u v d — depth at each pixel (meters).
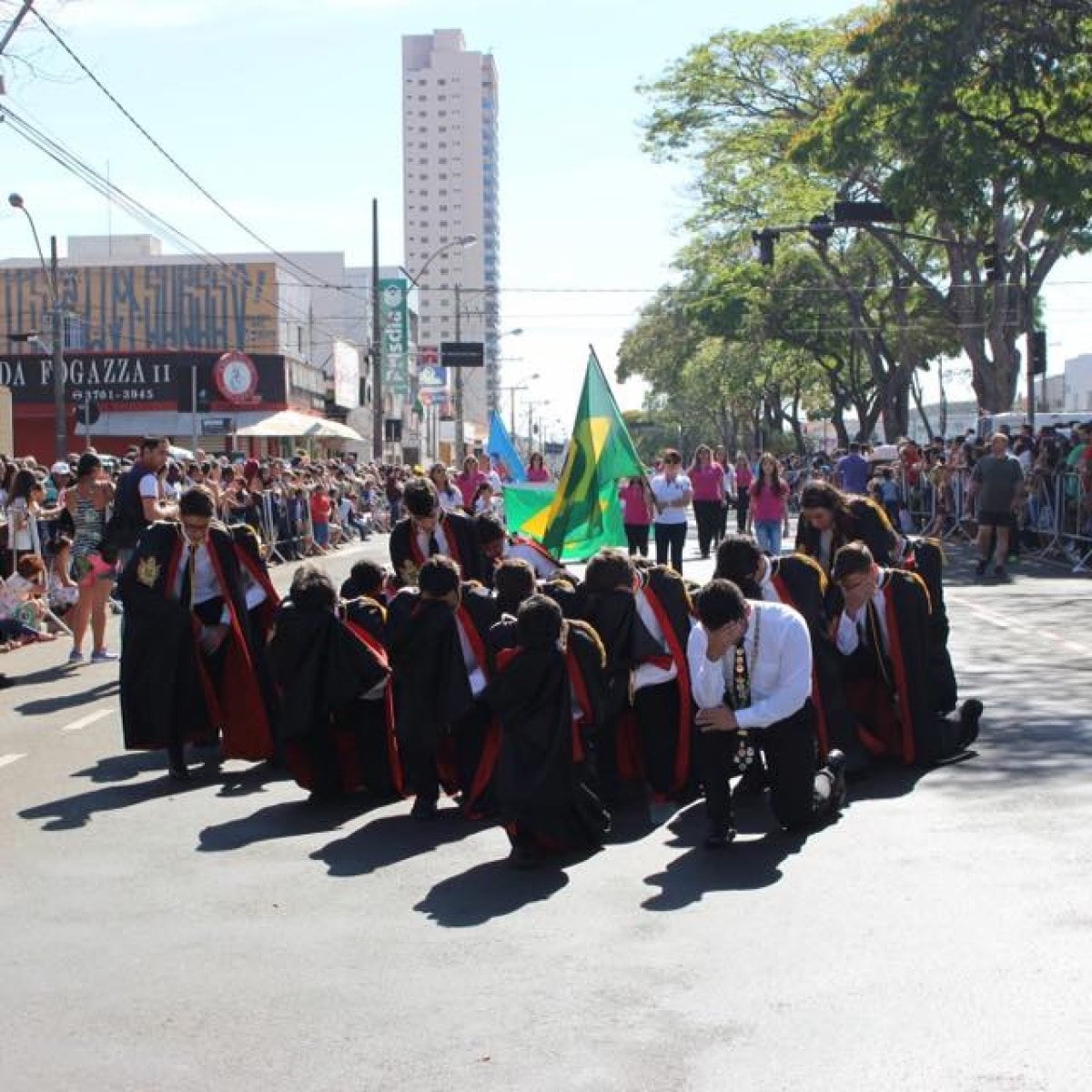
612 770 8.68
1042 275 42.44
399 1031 5.12
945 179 27.59
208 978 5.74
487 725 8.53
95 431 55.34
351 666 8.69
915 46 26.67
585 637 7.63
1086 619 16.56
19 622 16.33
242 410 57.44
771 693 7.47
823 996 5.30
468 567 11.13
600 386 13.19
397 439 68.06
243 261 87.38
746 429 114.62
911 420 116.31
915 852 7.21
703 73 46.97
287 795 9.14
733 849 7.44
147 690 9.44
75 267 78.25
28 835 8.16
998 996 5.24
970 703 9.59
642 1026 5.09
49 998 5.57
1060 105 26.59
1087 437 23.91
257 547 9.95
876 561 9.84
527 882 7.03
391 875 7.21
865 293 58.31
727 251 54.41
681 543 21.41
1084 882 6.60
